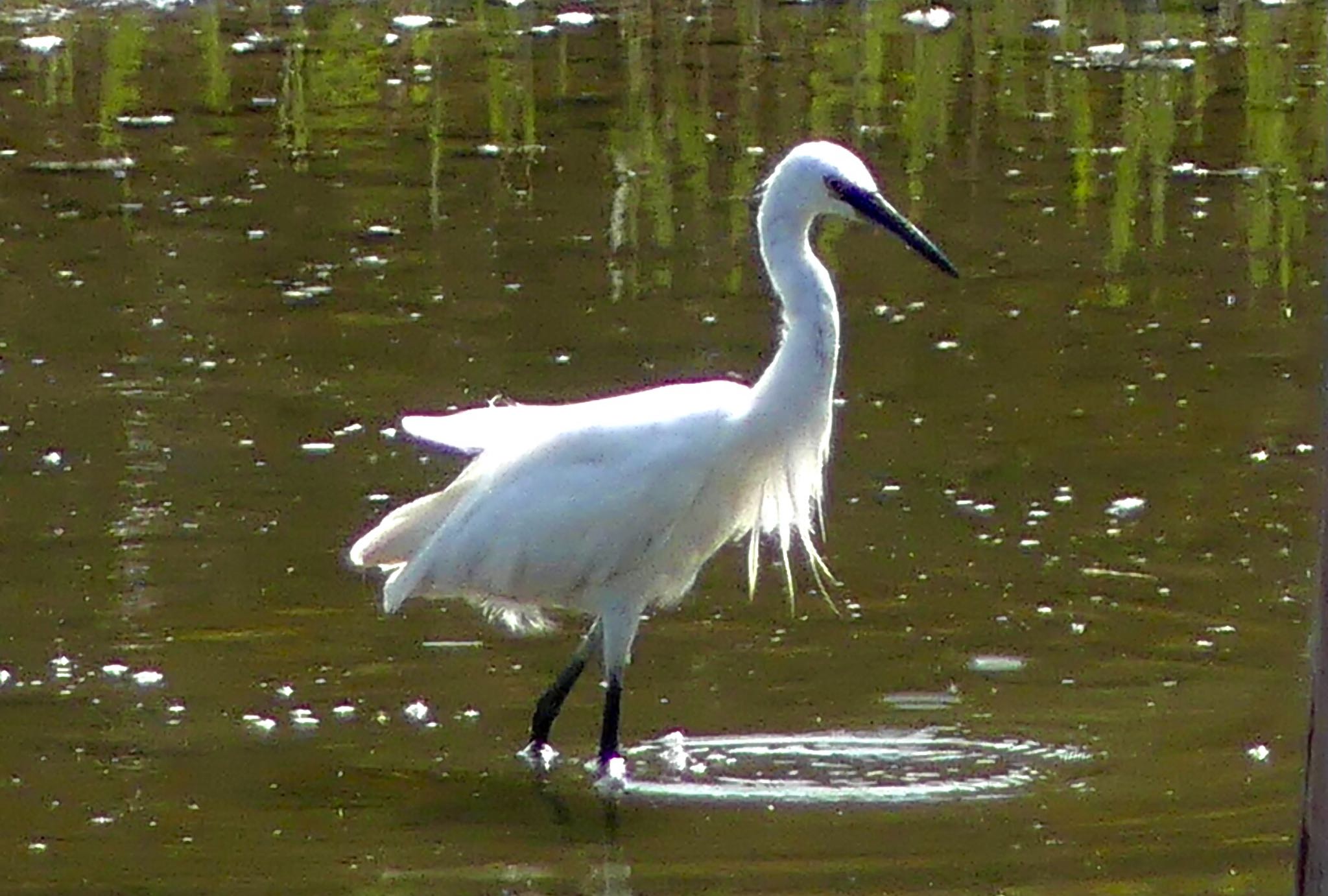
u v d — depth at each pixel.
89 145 20.28
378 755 9.79
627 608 9.87
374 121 21.20
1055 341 15.49
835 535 12.28
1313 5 25.31
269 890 8.51
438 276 17.00
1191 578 11.56
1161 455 13.38
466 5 25.44
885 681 10.50
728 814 9.16
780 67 23.03
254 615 11.27
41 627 11.09
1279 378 14.70
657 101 21.75
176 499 12.79
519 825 9.10
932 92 22.02
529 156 20.14
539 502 9.85
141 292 16.58
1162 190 19.02
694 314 16.12
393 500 12.79
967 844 8.80
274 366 15.10
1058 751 9.68
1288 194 18.84
